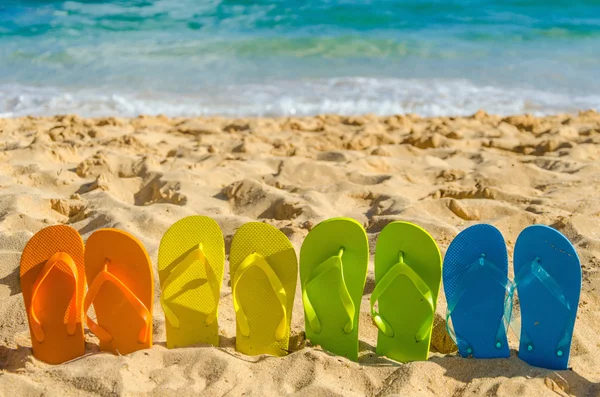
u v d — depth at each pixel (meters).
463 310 1.62
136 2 6.20
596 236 2.05
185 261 1.60
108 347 1.63
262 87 4.21
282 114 3.78
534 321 1.59
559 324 1.57
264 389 1.52
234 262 1.63
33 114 3.68
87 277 1.62
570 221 2.09
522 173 2.51
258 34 5.32
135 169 2.50
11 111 3.71
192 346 1.63
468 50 4.99
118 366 1.55
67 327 1.61
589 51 4.98
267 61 4.73
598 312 1.73
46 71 4.44
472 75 4.46
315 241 1.62
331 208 2.25
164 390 1.51
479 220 2.18
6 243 1.96
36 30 5.32
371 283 1.83
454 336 1.61
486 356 1.60
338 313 1.63
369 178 2.50
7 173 2.45
